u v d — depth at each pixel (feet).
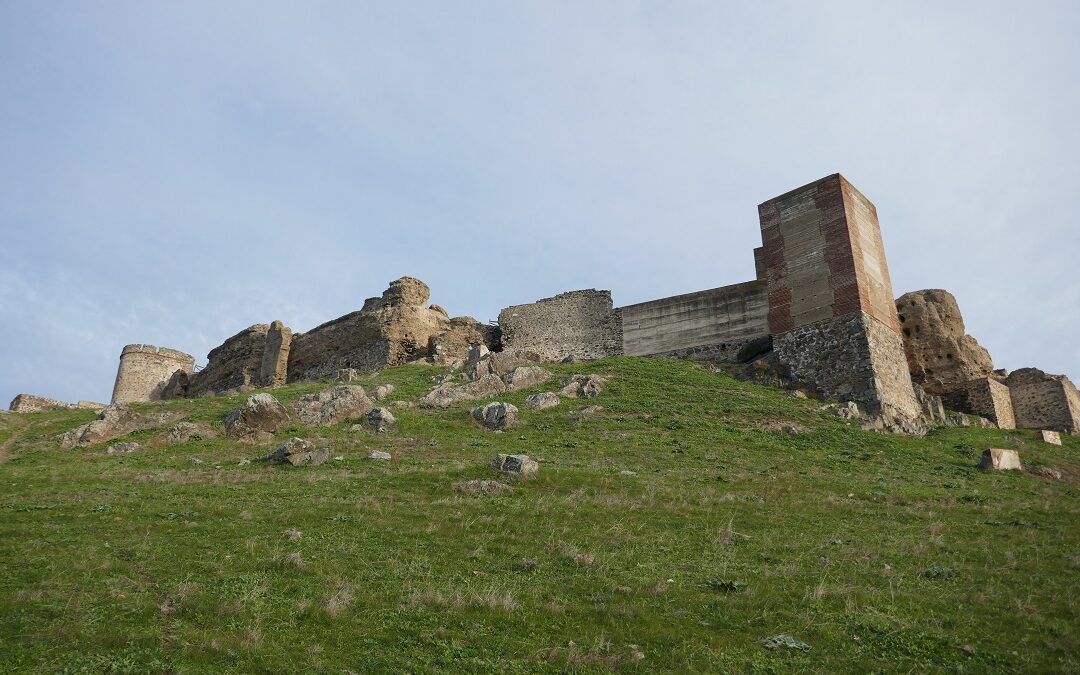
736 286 145.79
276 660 31.12
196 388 206.59
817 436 95.86
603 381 116.88
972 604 40.47
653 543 50.34
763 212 137.49
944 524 57.88
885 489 71.82
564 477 68.39
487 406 98.89
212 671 29.91
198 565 41.73
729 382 122.11
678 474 74.08
